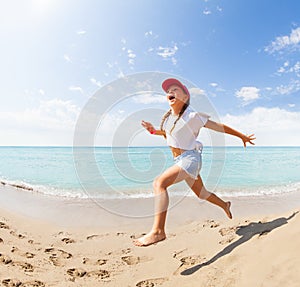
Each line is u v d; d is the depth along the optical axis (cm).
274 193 760
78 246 347
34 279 255
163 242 346
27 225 419
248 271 219
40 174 1137
